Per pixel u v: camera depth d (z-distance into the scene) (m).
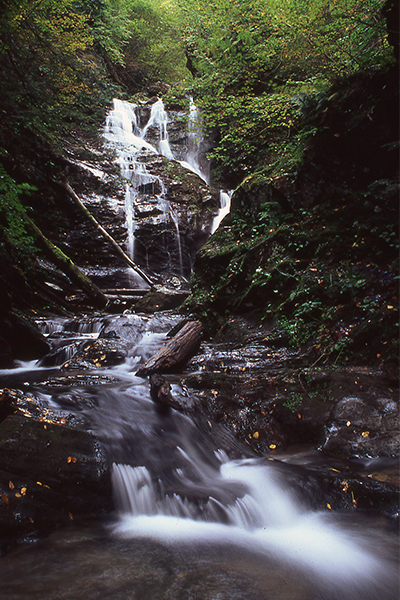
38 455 3.12
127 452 3.54
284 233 7.34
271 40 10.95
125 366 6.16
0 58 9.05
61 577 2.33
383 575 2.45
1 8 8.25
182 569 2.45
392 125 6.71
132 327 7.60
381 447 4.03
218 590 2.25
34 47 9.91
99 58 20.14
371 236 6.43
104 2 20.97
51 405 3.96
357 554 2.66
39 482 2.99
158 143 19.47
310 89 9.93
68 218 14.68
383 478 3.54
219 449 4.04
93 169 15.60
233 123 12.17
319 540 2.83
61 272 12.66
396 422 4.21
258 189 8.41
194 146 19.02
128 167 16.52
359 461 3.95
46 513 2.86
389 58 6.76
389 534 2.89
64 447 3.25
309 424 4.49
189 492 3.28
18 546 2.63
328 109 7.41
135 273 14.68
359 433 4.19
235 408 4.61
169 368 5.53
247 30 11.65
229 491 3.32
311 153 7.59
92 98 14.62
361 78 7.21
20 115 10.24
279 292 6.93
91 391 4.40
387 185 6.51
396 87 6.61
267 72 12.84
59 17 13.40
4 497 2.76
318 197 7.48
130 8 23.83
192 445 3.95
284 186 7.80
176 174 17.12
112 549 2.66
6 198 7.73
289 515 3.14
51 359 6.82
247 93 12.49
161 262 15.48
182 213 16.23
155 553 2.62
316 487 3.31
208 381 4.96
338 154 7.29
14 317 7.02
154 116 20.30
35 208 13.95
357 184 7.14
